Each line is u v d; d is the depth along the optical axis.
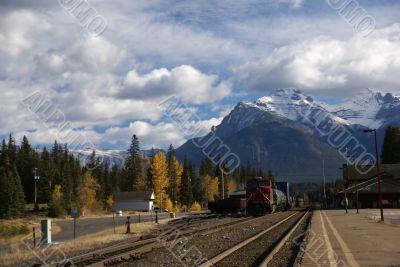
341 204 92.50
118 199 126.19
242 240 23.98
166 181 108.75
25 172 125.56
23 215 90.00
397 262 15.20
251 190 55.16
